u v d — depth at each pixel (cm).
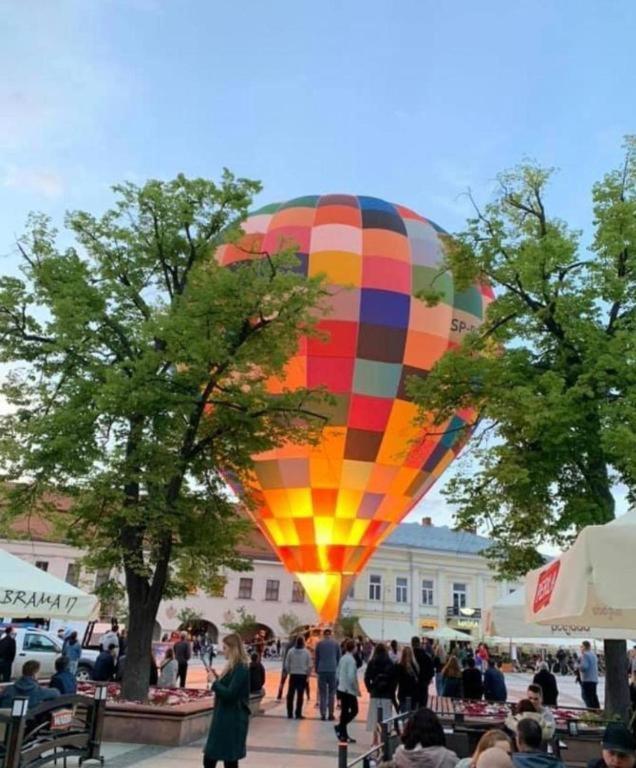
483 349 1691
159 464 1434
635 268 1495
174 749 1128
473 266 1689
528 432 1394
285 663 1986
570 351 1489
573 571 438
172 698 1453
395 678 1263
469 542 6856
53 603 909
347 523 2488
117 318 1623
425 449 2494
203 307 1480
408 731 514
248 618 5597
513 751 624
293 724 1518
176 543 1555
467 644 4984
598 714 1362
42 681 1655
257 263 1670
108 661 1634
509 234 1697
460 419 2462
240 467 1638
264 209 2750
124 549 1431
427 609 6356
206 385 1571
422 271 2520
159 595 1508
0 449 1423
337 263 2444
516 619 1050
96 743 953
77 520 1522
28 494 1506
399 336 2402
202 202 1706
